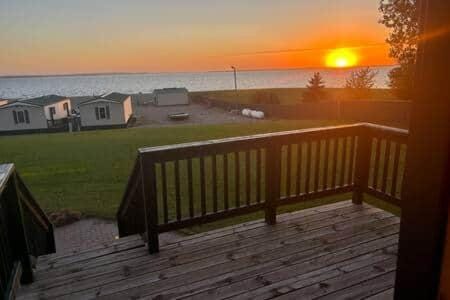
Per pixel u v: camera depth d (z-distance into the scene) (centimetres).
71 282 225
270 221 305
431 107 91
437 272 97
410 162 99
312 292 207
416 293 104
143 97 4978
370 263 239
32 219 280
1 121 2844
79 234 477
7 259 200
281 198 308
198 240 279
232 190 601
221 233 290
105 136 1639
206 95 4634
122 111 2872
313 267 236
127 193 295
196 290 213
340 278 222
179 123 2761
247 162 290
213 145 273
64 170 915
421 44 92
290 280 221
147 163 249
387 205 436
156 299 206
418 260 101
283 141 297
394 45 1476
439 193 92
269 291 210
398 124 1542
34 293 214
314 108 2172
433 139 91
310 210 334
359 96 2106
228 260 248
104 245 274
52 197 665
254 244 270
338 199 503
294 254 254
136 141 1394
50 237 329
